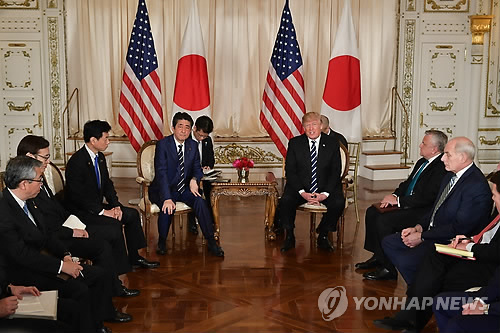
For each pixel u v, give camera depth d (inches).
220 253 186.1
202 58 267.9
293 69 253.9
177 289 156.1
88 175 160.7
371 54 345.4
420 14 346.9
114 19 328.8
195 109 267.1
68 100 335.6
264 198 279.1
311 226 201.2
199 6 331.9
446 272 123.9
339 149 198.1
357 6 339.3
